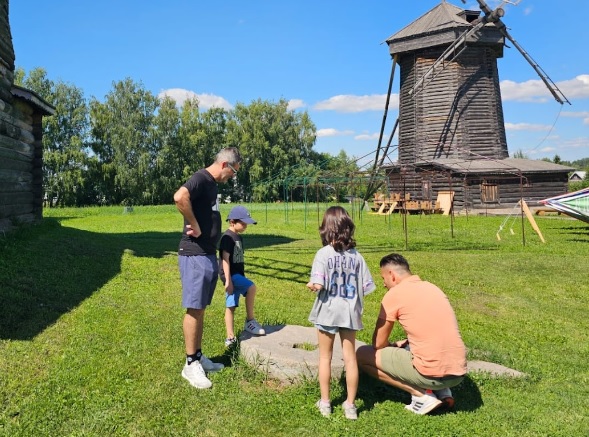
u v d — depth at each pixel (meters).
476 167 31.70
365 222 24.58
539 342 6.26
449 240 16.81
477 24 31.58
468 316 7.42
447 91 32.81
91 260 9.57
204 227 4.46
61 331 5.57
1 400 3.95
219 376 4.60
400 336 5.99
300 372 4.48
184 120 60.62
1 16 11.29
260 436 3.64
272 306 7.34
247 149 64.44
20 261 8.21
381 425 3.83
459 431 3.75
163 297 7.54
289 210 37.50
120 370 4.62
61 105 54.97
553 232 19.58
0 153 11.21
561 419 4.01
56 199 55.44
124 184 55.59
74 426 3.68
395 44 34.25
